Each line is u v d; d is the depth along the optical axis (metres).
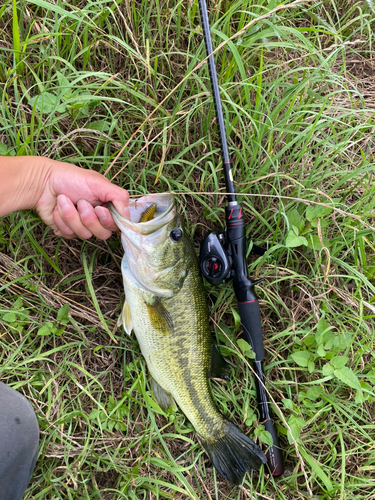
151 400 0.47
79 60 0.49
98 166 0.50
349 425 0.52
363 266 0.53
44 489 0.45
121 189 0.43
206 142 0.52
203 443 0.49
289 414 0.52
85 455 0.47
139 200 0.44
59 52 0.47
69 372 0.49
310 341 0.51
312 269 0.51
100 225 0.43
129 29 0.48
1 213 0.40
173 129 0.51
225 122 0.50
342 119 0.57
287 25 0.55
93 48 0.49
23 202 0.41
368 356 0.53
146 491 0.49
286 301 0.54
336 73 0.56
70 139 0.47
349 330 0.53
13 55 0.46
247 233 0.53
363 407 0.52
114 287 0.53
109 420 0.48
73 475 0.47
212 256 0.46
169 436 0.49
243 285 0.47
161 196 0.45
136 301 0.46
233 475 0.49
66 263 0.51
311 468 0.51
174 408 0.49
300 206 0.52
